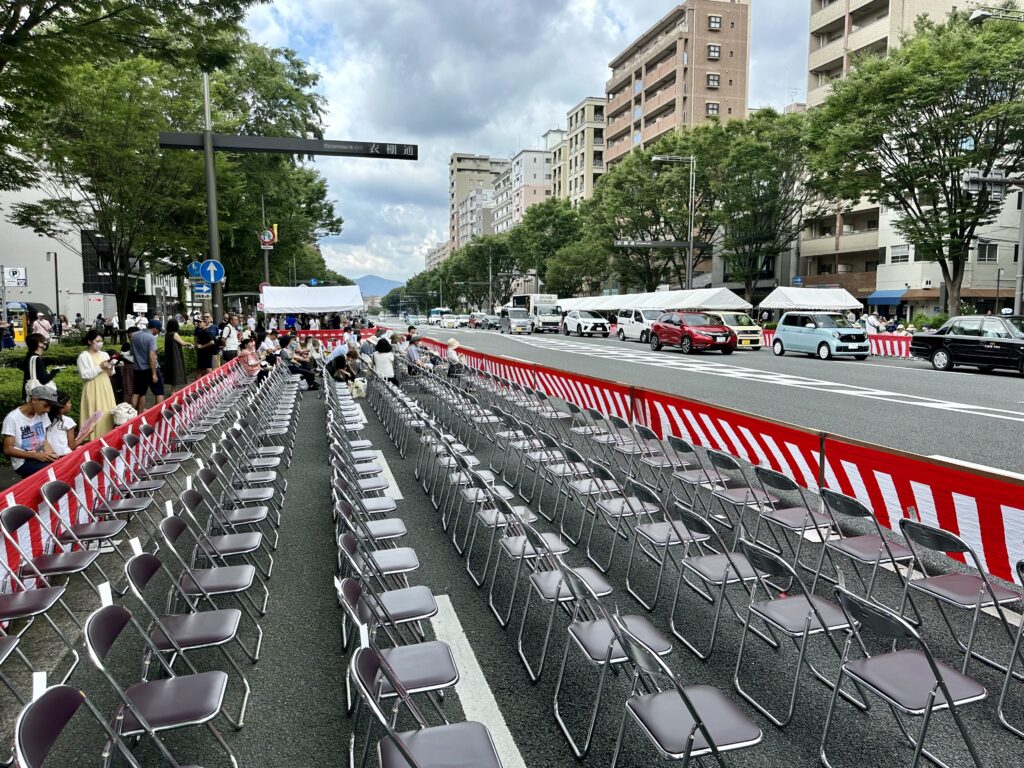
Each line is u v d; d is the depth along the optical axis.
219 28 9.26
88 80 13.71
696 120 61.41
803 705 3.21
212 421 9.63
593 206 48.22
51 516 4.90
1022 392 13.71
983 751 2.84
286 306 20.81
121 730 2.43
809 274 45.22
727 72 62.03
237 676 3.54
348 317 38.19
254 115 26.05
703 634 3.92
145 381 11.02
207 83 16.27
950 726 3.01
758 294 49.00
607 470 5.12
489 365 16.95
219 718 3.17
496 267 85.62
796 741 2.94
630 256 45.22
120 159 14.84
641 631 3.20
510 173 116.56
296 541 5.57
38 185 13.96
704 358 23.33
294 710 3.23
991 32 21.23
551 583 3.69
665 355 24.83
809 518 4.73
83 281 42.38
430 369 15.05
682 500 6.49
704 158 37.31
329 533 5.78
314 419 12.02
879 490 5.08
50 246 40.78
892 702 2.53
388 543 5.32
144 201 15.91
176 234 17.28
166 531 3.62
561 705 3.25
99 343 8.97
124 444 6.75
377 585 4.36
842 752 2.86
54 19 8.21
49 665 3.70
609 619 2.67
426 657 2.93
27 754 1.79
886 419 10.46
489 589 4.60
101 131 14.42
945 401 12.42
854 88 23.91
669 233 42.69
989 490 4.18
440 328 67.69
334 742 2.99
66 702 2.04
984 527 4.23
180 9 8.75
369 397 14.66
